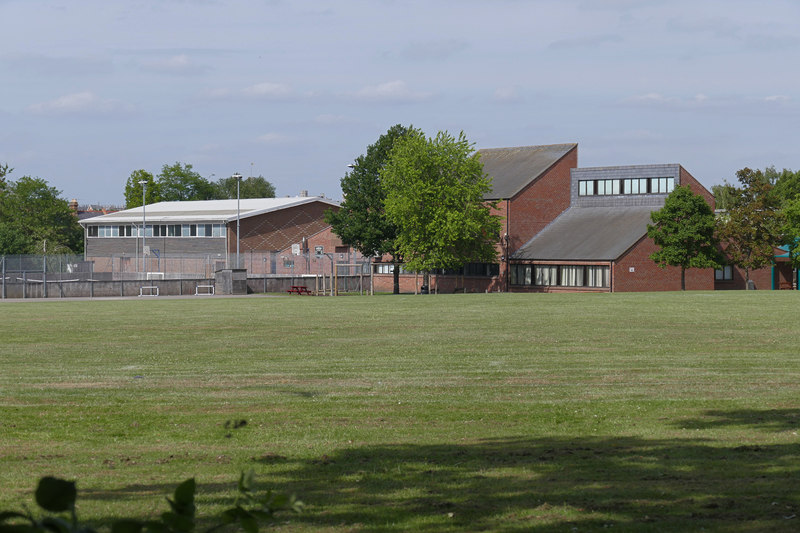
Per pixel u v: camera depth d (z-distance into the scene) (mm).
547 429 13461
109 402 16484
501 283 95375
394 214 80750
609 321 33719
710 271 92125
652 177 95625
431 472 10438
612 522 7883
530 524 7898
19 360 23094
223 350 25156
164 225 108312
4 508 8625
